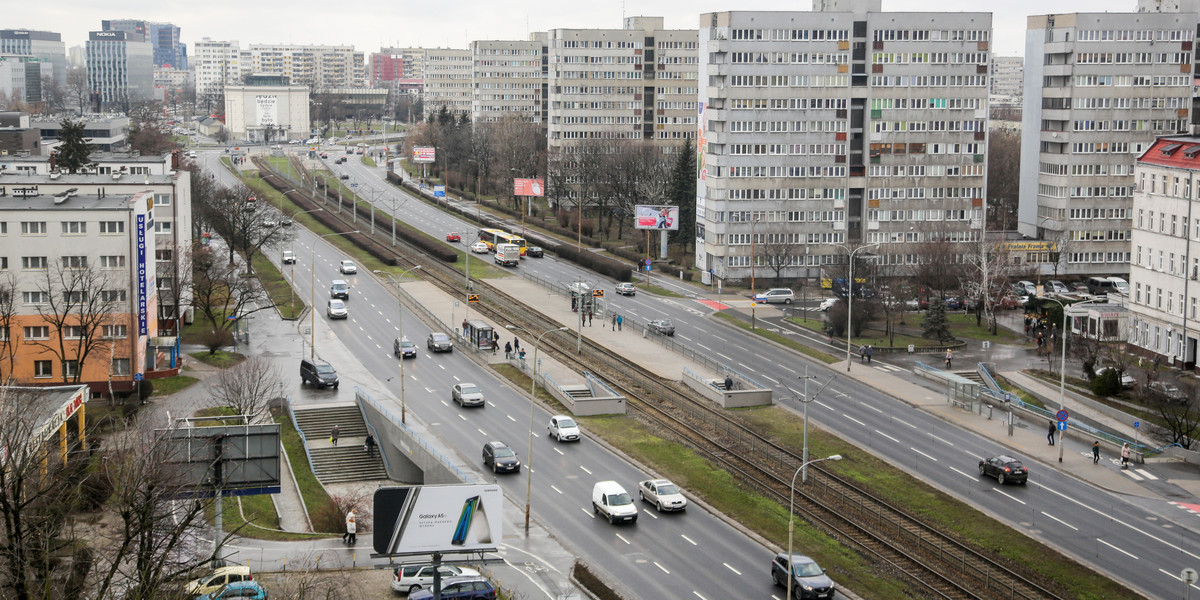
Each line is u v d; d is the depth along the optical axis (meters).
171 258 187.50
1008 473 127.56
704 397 163.75
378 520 91.31
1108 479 130.62
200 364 175.75
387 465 142.25
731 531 113.38
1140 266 190.50
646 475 130.00
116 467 93.88
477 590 91.69
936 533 112.12
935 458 137.12
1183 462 137.38
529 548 107.62
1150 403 157.25
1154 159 186.88
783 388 168.38
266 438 96.38
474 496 92.19
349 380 170.00
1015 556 107.19
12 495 81.50
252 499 122.25
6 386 93.88
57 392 124.19
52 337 158.00
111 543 91.00
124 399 152.88
